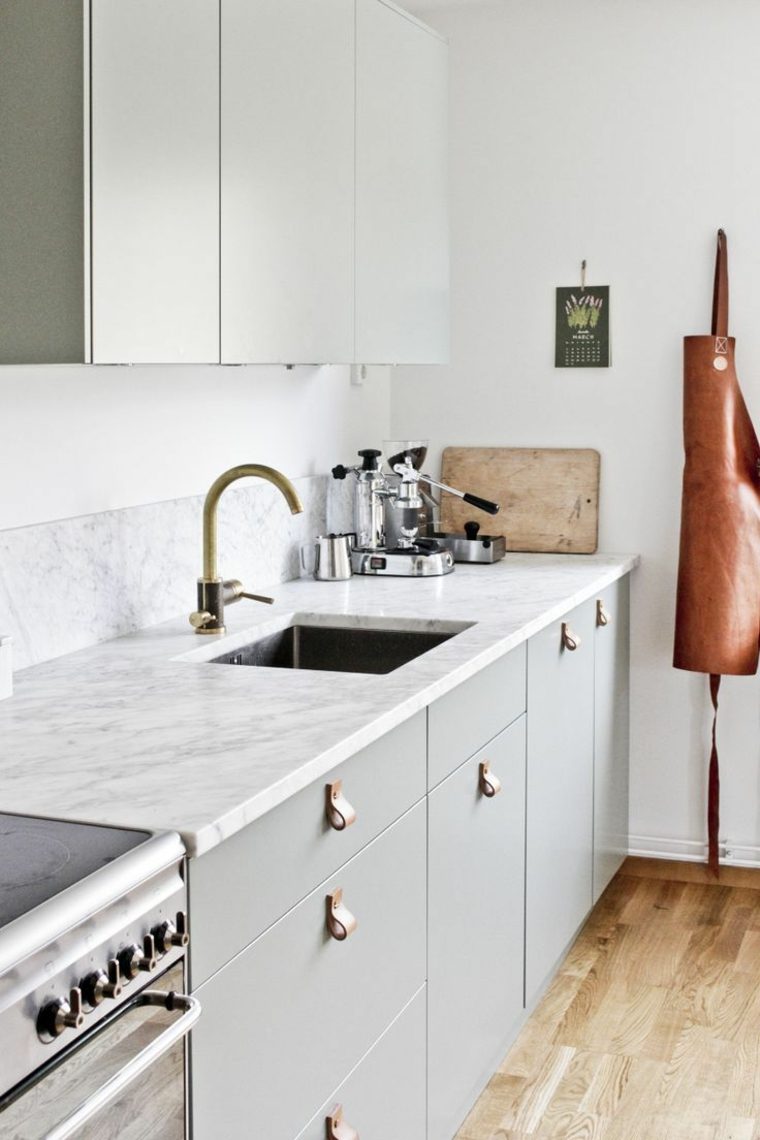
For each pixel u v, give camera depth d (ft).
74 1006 4.13
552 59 12.64
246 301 7.81
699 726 12.89
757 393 12.35
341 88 8.98
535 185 12.82
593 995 10.32
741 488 12.10
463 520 13.21
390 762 6.85
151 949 4.55
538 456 12.96
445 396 13.33
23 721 6.46
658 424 12.69
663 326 12.59
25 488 7.74
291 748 5.90
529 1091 8.93
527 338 13.00
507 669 8.87
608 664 11.99
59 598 7.97
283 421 11.05
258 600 9.06
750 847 12.88
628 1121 8.55
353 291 9.33
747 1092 8.89
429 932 7.54
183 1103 4.93
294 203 8.37
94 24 6.27
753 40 12.09
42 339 6.50
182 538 9.34
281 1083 5.74
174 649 8.21
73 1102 4.20
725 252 12.25
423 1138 7.57
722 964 10.84
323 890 6.08
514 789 9.14
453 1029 8.04
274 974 5.63
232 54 7.53
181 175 7.07
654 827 13.16
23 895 4.26
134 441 8.84
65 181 6.36
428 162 10.61
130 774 5.53
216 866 5.11
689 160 12.37
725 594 12.09
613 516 12.91
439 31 12.93
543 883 10.00
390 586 10.75
